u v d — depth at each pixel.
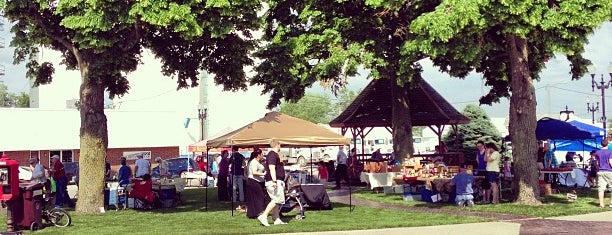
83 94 17.38
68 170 34.78
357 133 34.50
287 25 22.44
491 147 17.28
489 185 17.64
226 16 15.39
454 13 13.95
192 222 14.57
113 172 36.12
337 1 19.75
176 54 19.55
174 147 46.56
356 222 13.82
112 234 12.66
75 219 15.67
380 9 19.58
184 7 14.52
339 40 19.97
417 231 12.36
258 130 15.34
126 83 20.70
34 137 40.44
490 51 18.30
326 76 20.08
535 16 14.04
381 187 23.45
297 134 15.46
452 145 38.53
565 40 14.79
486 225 12.95
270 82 21.34
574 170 21.41
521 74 16.47
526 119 16.48
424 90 29.91
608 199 17.66
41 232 13.19
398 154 24.78
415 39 15.78
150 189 18.45
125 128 44.22
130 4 14.66
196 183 32.88
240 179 20.17
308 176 23.86
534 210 15.12
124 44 16.27
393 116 25.16
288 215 15.51
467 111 38.66
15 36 17.00
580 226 12.59
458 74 21.78
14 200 13.23
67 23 14.55
